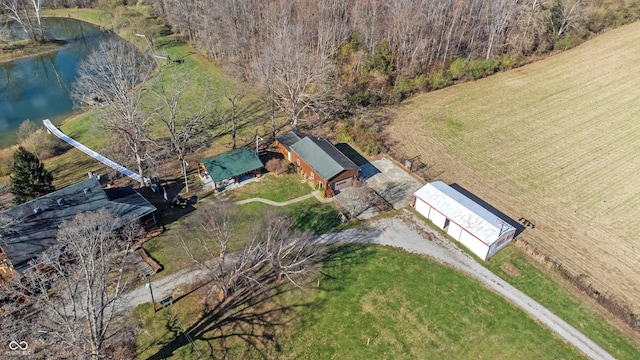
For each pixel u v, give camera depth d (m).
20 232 41.47
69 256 38.72
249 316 39.31
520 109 75.44
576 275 43.91
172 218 50.12
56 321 31.94
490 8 84.31
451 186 56.62
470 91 80.94
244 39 82.44
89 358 29.48
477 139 67.12
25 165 47.81
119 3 122.44
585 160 62.72
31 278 33.62
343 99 71.81
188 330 37.91
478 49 85.94
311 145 58.06
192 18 97.38
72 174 58.06
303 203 53.25
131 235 42.44
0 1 114.12
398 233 49.16
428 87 80.19
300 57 65.00
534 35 90.88
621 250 47.38
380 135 67.31
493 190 56.12
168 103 53.81
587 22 98.12
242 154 57.31
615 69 87.94
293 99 64.50
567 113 74.50
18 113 76.69
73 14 128.12
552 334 38.59
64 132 69.00
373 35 77.88
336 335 37.97
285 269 43.22
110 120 51.56
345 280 43.09
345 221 50.31
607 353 37.19
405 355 36.62
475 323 39.38
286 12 79.12
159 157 61.19
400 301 41.16
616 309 40.19
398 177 58.31
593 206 53.84
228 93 79.06
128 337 36.66
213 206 52.06
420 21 77.69
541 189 56.62
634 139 67.62
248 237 47.75
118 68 53.12
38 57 101.75
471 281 43.50
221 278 39.50
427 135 67.69
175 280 42.53
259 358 35.97
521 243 47.47
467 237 47.06
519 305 41.12
